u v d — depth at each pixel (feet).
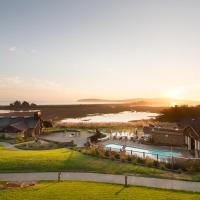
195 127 183.52
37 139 229.25
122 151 151.94
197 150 176.65
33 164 130.11
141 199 82.99
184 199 83.10
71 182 104.32
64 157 145.79
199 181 106.11
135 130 264.31
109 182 104.58
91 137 229.25
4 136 242.99
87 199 82.79
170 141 203.72
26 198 83.87
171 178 110.42
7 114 476.13
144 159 135.64
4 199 83.05
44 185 99.71
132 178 110.11
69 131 286.05
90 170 123.54
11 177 112.06
